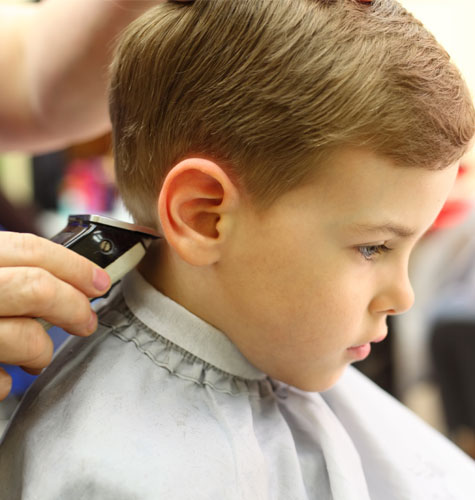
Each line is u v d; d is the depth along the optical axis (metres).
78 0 0.72
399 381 1.85
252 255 0.52
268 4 0.48
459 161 0.52
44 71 0.78
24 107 0.85
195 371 0.56
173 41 0.51
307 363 0.56
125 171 0.58
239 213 0.51
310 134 0.47
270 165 0.49
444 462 0.70
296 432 0.63
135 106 0.54
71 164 2.25
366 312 0.55
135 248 0.54
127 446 0.49
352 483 0.58
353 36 0.48
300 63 0.47
